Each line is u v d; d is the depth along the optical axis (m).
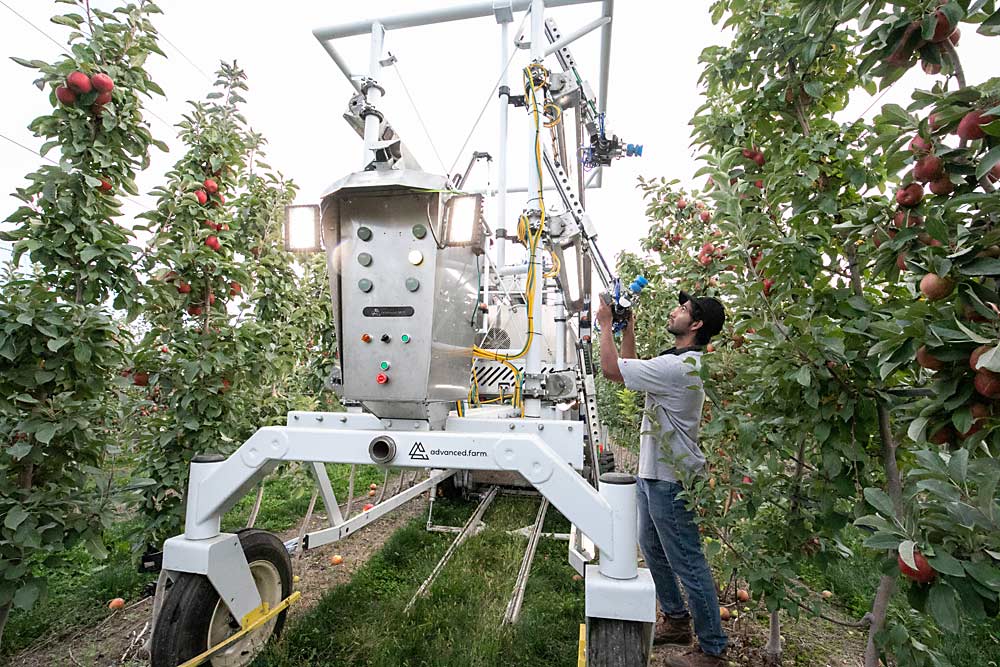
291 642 2.68
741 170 2.40
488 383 4.43
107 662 2.71
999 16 1.21
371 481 6.57
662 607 2.87
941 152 1.33
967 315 1.25
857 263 1.98
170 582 2.63
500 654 2.69
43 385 2.40
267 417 3.82
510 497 5.66
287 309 4.34
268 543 2.52
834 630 2.98
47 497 2.29
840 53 2.04
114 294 2.68
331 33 3.72
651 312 5.33
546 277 3.94
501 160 3.97
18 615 3.05
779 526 2.20
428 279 2.09
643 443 2.67
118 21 2.65
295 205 2.24
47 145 2.50
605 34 4.27
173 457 3.00
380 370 2.13
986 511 1.11
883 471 2.00
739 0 2.29
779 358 1.81
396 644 2.70
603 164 5.21
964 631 2.76
